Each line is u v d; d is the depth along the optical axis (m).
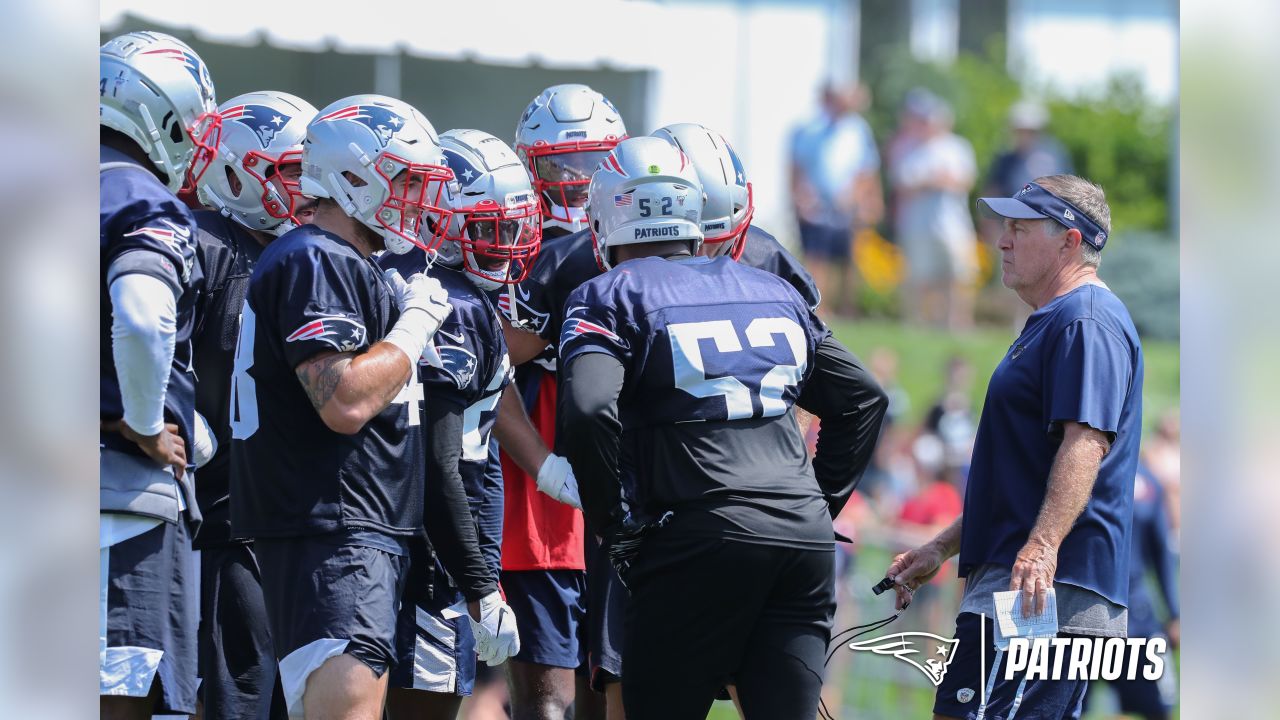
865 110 68.12
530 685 17.75
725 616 13.60
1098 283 15.95
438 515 14.49
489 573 14.87
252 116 15.95
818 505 13.95
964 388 43.09
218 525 15.73
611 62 31.23
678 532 13.52
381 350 13.04
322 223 13.89
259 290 13.22
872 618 30.06
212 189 16.14
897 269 61.12
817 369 15.18
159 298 12.83
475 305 15.34
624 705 14.06
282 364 13.16
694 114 66.19
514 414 16.67
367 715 12.91
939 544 17.33
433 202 14.05
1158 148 70.44
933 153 61.56
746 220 16.19
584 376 13.38
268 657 15.92
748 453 13.70
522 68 35.31
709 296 14.02
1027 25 75.50
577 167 18.41
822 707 16.41
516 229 15.99
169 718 14.63
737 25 67.06
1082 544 15.26
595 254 17.03
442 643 15.77
